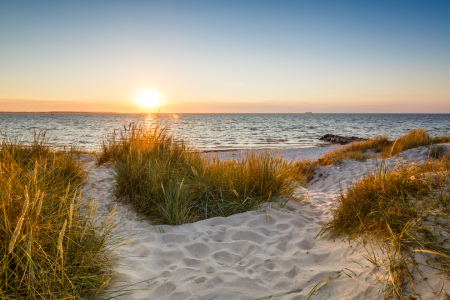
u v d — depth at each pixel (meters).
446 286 2.03
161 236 3.53
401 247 2.57
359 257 2.71
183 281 2.53
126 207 4.32
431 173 3.82
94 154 7.43
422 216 2.88
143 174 4.74
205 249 3.18
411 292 2.06
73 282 2.17
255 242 3.38
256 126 64.19
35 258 2.12
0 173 2.77
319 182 8.09
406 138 13.77
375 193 3.65
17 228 1.75
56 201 3.06
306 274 2.58
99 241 2.73
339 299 2.16
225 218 4.10
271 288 2.41
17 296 1.91
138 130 6.67
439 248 2.40
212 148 25.36
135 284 2.45
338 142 31.70
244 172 4.95
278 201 4.80
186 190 4.50
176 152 6.14
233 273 2.65
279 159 5.51
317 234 3.54
